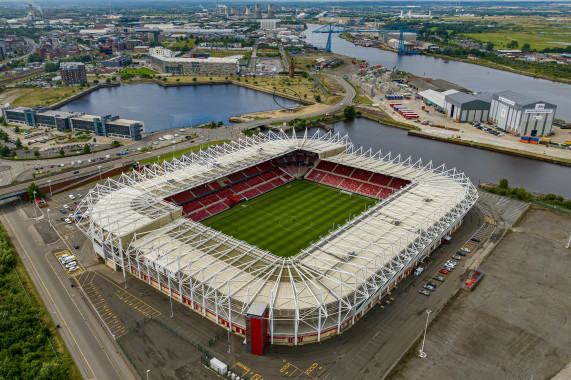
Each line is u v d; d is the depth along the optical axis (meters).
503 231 194.12
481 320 137.50
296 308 123.31
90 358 122.19
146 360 121.31
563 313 141.25
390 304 145.12
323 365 120.12
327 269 140.88
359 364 120.44
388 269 143.62
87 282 155.88
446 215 181.75
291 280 135.00
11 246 179.38
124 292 150.50
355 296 130.38
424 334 130.75
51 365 115.69
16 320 134.50
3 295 148.88
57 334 131.25
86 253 175.00
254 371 117.81
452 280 158.00
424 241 164.50
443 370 118.00
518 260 171.00
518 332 132.50
